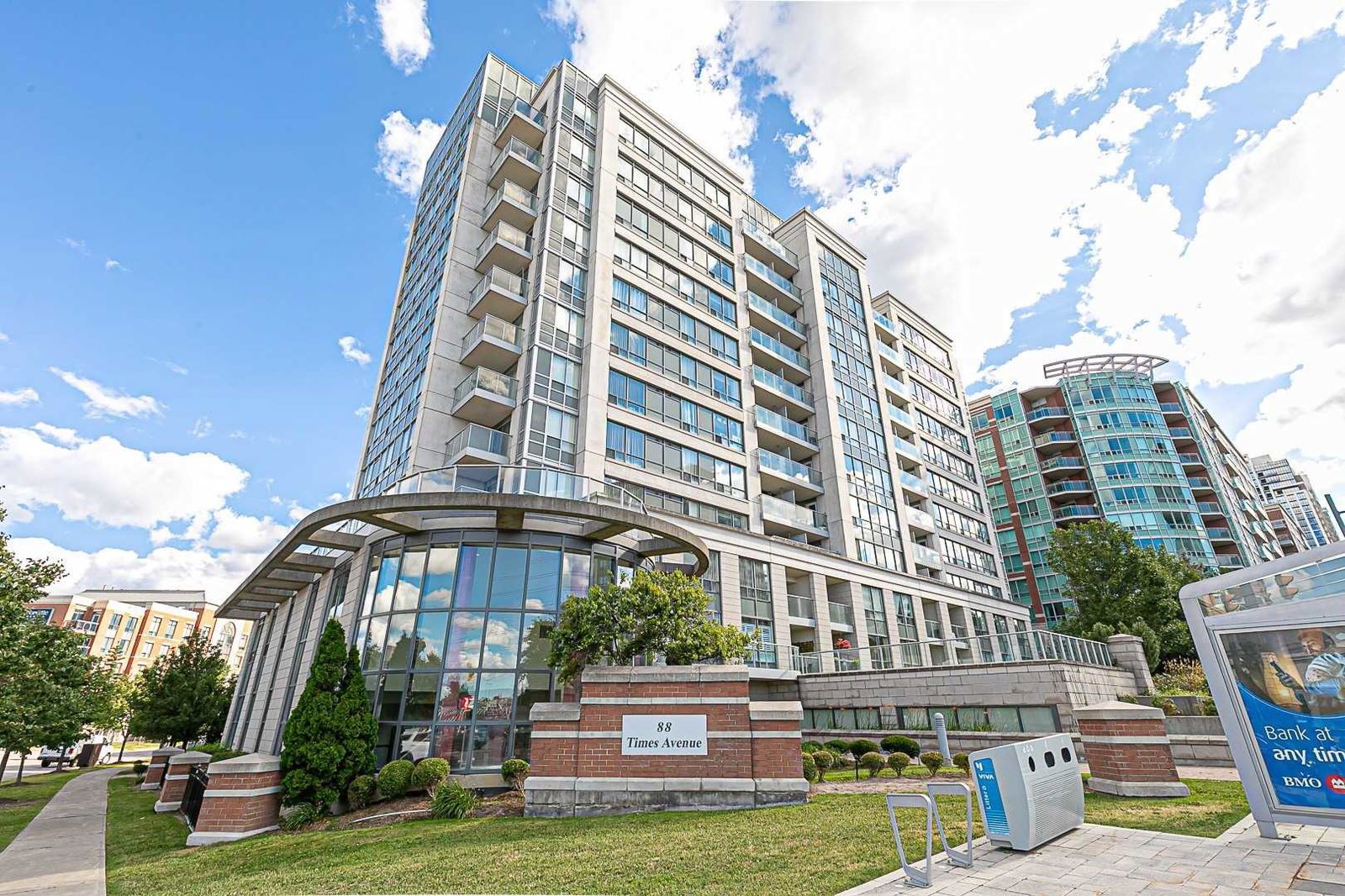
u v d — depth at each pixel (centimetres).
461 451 2289
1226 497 5809
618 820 977
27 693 1848
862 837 793
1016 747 734
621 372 2706
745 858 729
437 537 1597
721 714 1092
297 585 2266
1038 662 1758
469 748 1402
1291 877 567
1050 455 5900
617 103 3316
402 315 3481
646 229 3161
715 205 3641
